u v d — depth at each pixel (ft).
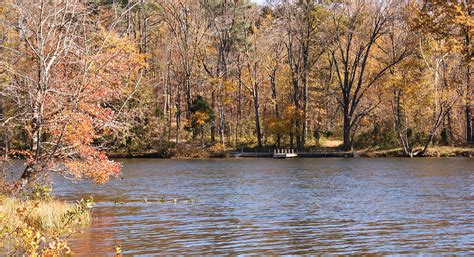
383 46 238.27
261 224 71.10
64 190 111.24
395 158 205.57
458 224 69.51
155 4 230.68
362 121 244.63
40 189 78.84
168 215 78.59
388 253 55.01
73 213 56.80
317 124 246.88
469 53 193.57
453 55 206.18
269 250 56.80
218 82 241.76
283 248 57.57
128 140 224.74
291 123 234.17
